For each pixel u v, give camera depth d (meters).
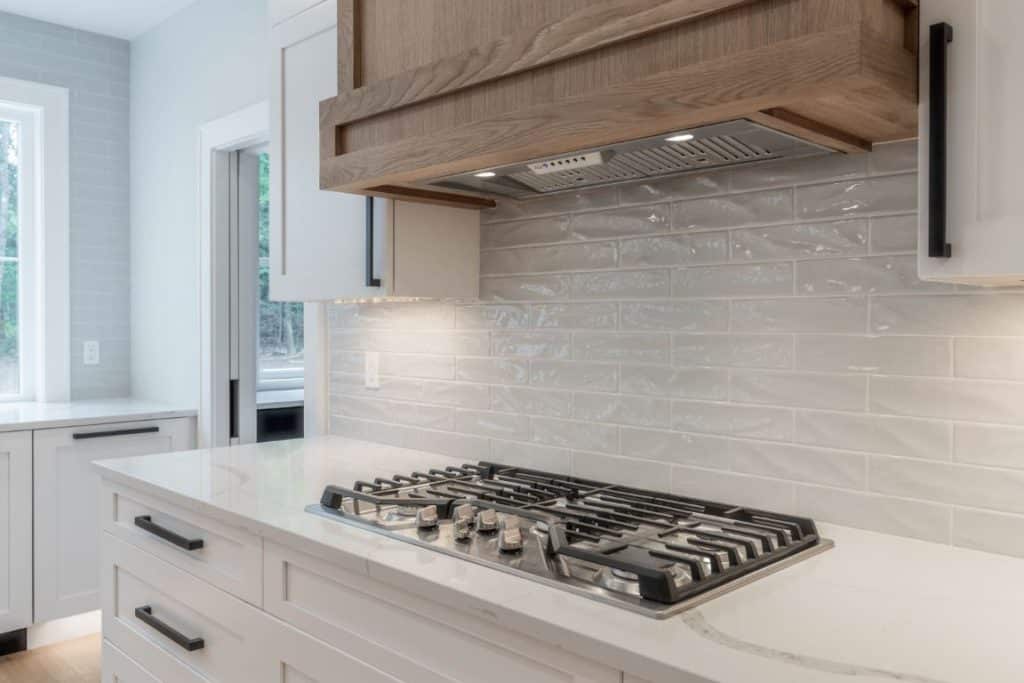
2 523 2.99
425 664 1.26
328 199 2.05
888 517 1.46
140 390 3.87
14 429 3.00
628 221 1.82
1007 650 0.96
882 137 1.42
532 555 1.31
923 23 1.12
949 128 1.10
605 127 1.28
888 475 1.46
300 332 3.98
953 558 1.33
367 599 1.36
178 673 1.85
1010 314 1.33
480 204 2.07
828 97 1.12
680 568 1.23
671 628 1.03
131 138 3.90
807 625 1.04
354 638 1.38
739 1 1.12
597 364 1.89
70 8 3.48
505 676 1.14
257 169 3.48
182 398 3.55
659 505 1.63
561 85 1.34
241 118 3.11
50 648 3.17
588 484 1.83
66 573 3.16
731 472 1.66
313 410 2.72
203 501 1.72
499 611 1.11
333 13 1.98
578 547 1.32
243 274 3.44
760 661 0.93
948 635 1.01
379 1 1.70
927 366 1.41
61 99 3.67
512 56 1.40
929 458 1.41
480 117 1.47
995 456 1.35
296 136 2.14
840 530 1.49
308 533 1.47
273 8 2.19
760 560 1.26
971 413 1.37
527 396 2.05
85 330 3.77
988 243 1.07
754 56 1.11
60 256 3.68
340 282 2.03
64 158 3.68
